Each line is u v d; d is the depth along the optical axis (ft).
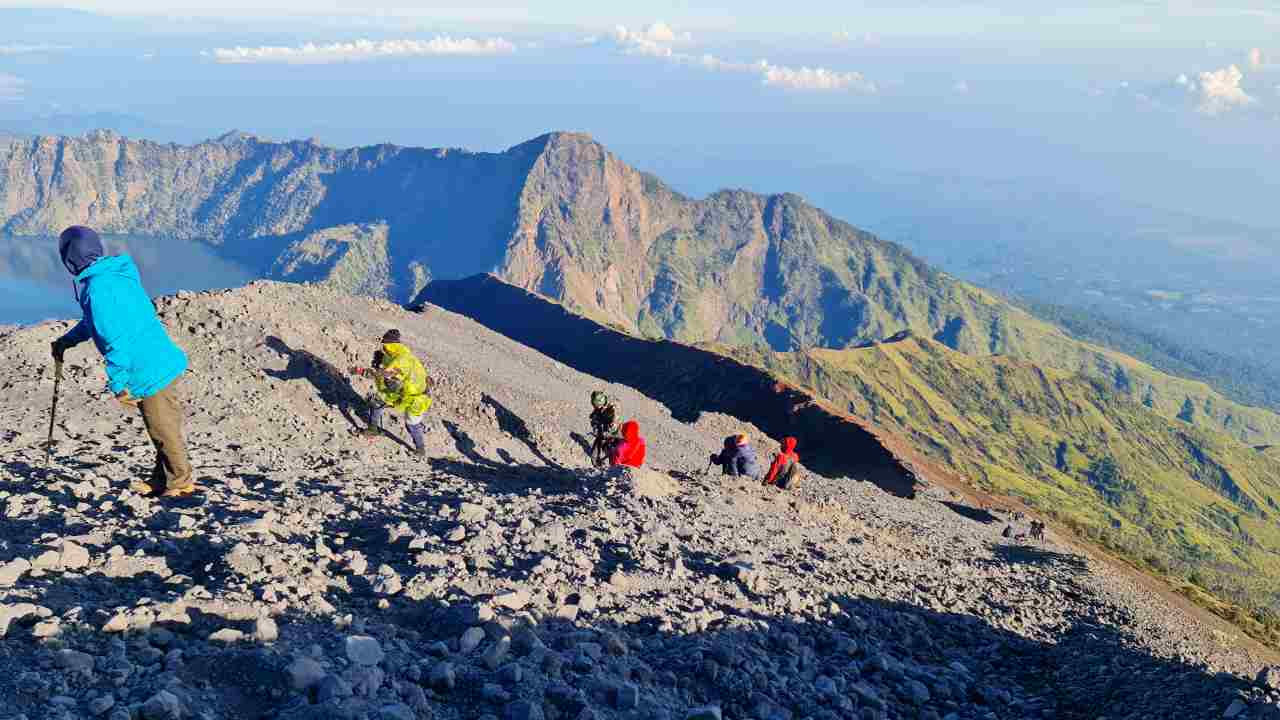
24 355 43.91
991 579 53.98
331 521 27.99
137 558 19.58
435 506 32.55
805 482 98.43
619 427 59.93
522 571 24.88
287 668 14.51
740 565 31.01
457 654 17.58
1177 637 53.98
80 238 23.82
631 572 27.50
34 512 23.15
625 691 16.83
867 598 34.86
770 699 19.35
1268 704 22.16
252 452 37.58
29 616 15.03
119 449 33.99
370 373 45.03
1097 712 25.82
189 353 48.62
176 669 14.24
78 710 12.50
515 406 77.56
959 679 27.02
